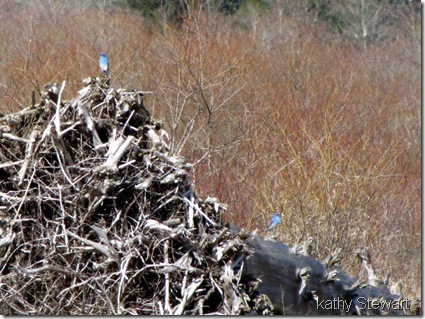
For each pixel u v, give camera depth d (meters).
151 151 22.59
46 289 21.80
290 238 35.59
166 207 22.47
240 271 21.94
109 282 21.58
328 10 104.62
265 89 55.72
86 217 21.84
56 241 21.81
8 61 50.47
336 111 48.94
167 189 22.52
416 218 42.06
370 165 39.06
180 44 48.22
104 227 22.00
